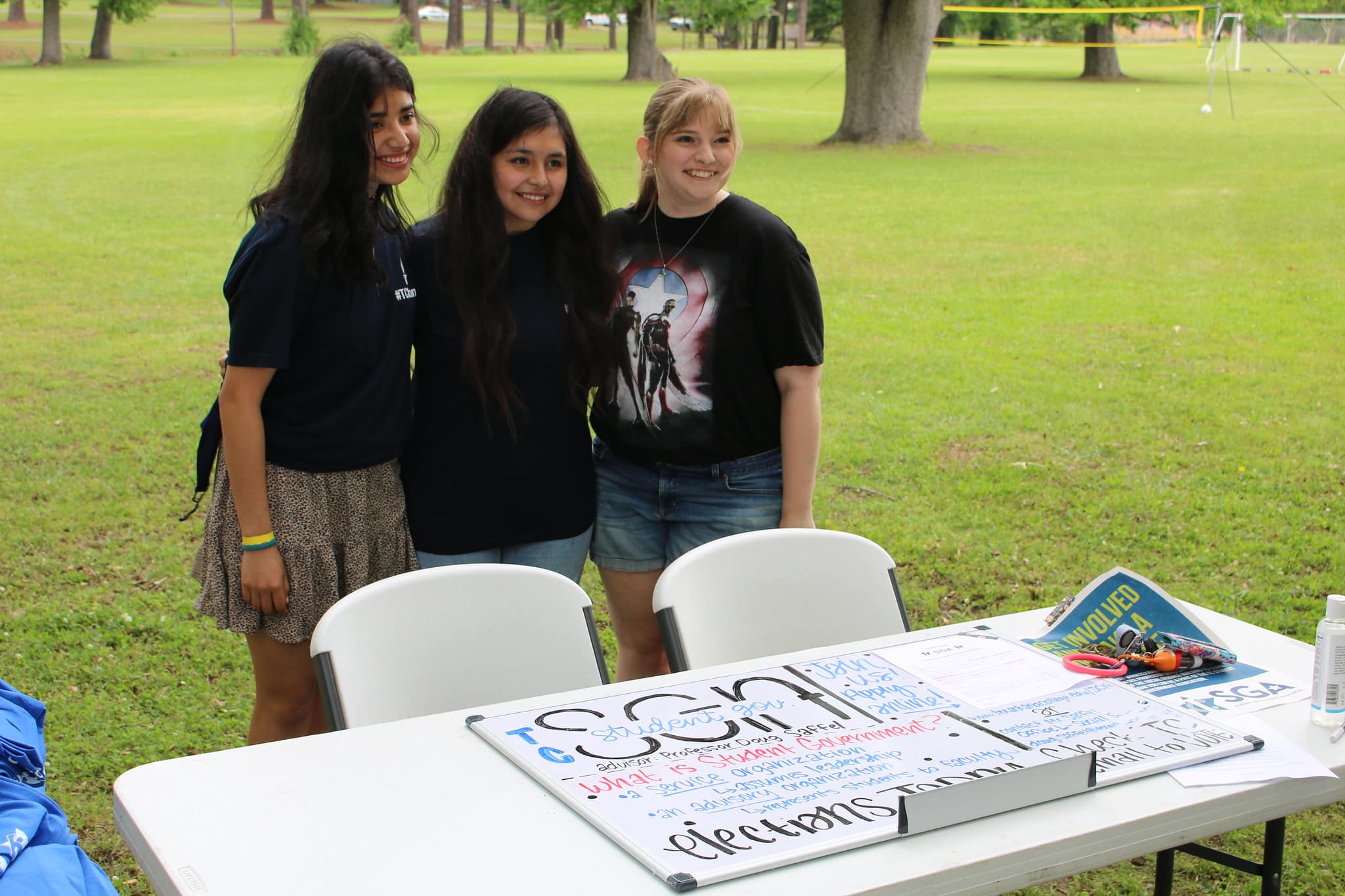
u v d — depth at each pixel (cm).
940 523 583
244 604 308
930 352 910
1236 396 788
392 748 214
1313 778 205
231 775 203
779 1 7712
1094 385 820
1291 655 259
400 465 329
